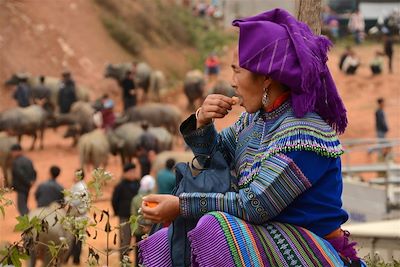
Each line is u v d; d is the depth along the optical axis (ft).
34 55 190.49
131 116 142.20
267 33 14.74
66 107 148.36
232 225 14.42
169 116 142.51
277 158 14.51
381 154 103.14
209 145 16.12
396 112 158.92
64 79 149.18
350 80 182.39
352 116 155.74
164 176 63.98
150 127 126.82
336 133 15.30
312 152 14.53
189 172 15.44
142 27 213.46
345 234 15.42
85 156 113.50
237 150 15.72
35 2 200.85
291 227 14.73
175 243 15.34
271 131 14.94
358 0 234.38
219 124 135.44
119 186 61.52
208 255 14.30
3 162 107.14
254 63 14.73
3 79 179.52
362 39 225.35
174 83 201.16
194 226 15.29
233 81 15.33
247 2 213.66
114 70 182.29
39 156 131.23
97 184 18.97
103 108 133.69
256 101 15.10
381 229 35.86
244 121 16.21
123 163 118.42
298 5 26.23
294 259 14.47
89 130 134.82
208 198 14.69
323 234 14.98
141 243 15.84
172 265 15.38
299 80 14.57
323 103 15.24
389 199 59.52
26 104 153.07
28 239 18.98
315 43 15.05
